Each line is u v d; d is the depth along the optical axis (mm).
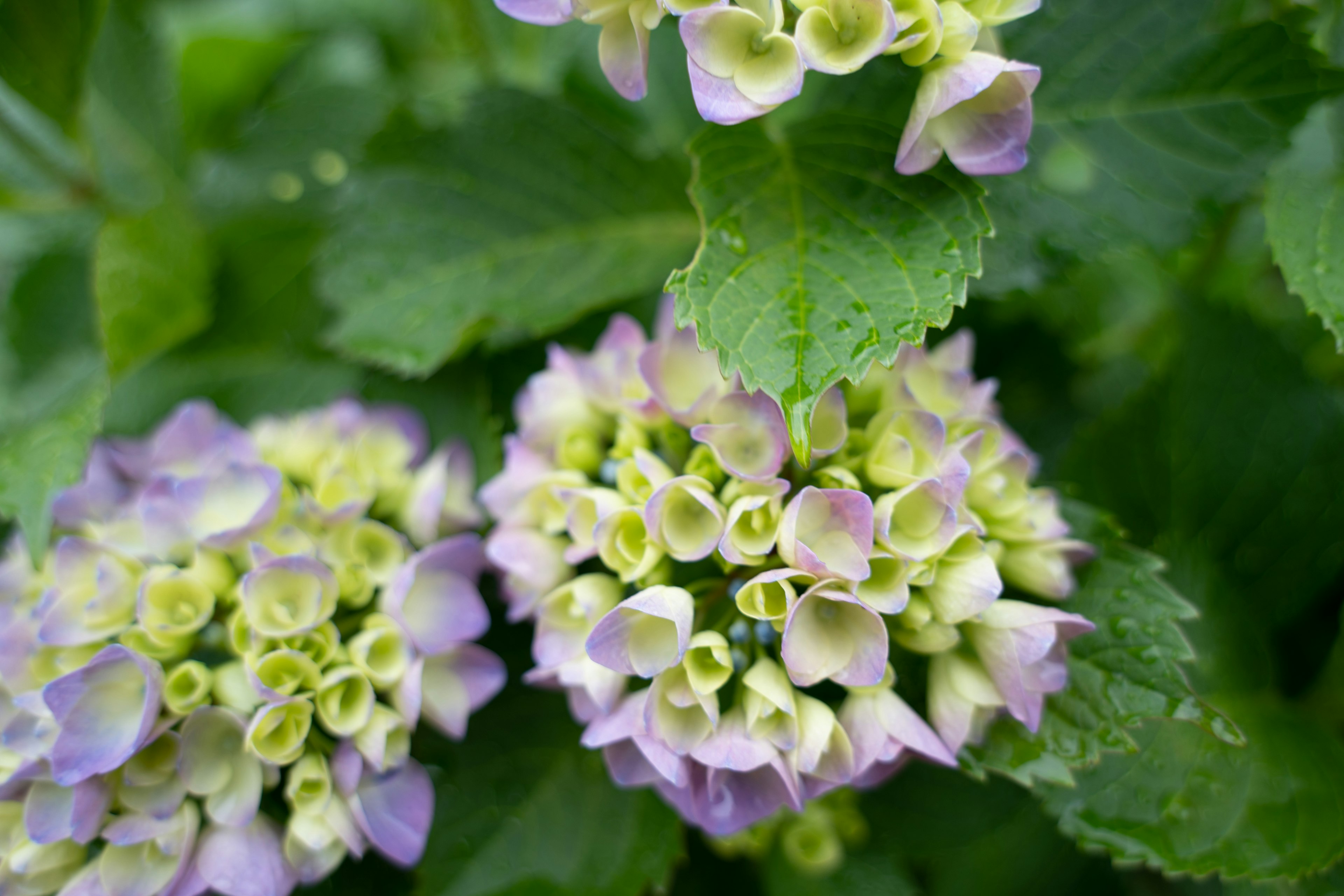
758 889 538
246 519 487
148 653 469
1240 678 525
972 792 522
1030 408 575
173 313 568
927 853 529
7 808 471
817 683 452
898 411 458
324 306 570
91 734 458
